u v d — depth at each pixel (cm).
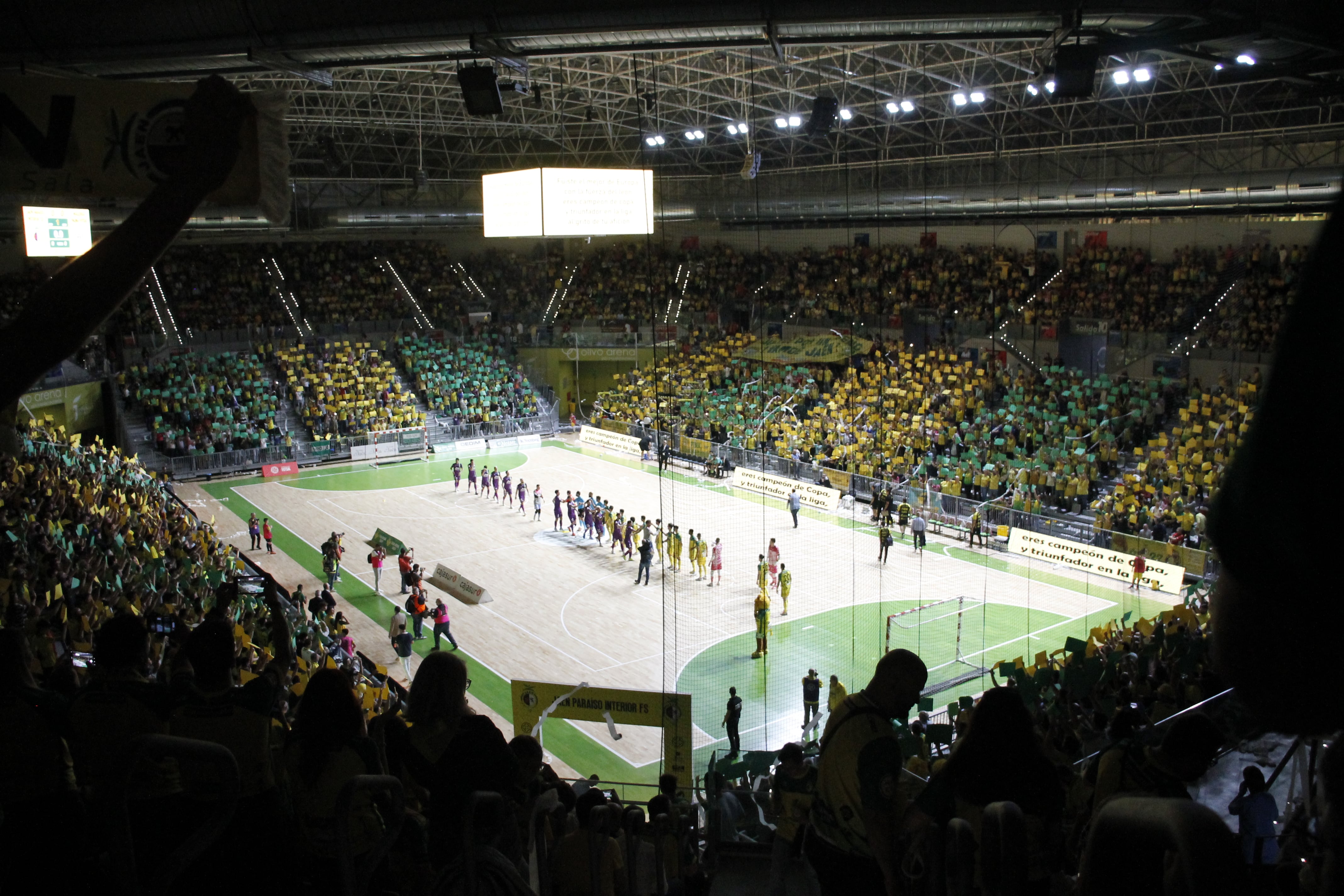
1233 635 93
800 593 2927
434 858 426
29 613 1571
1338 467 81
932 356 4253
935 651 2481
